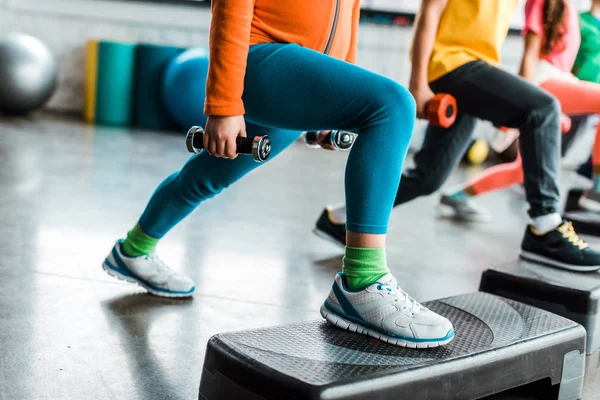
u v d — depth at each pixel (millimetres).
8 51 5707
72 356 1536
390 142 1360
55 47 6605
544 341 1512
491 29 2328
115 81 6086
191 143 1415
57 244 2410
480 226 3568
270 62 1413
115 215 2932
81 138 5109
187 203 1870
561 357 1549
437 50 2355
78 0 6539
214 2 1366
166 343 1670
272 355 1295
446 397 1335
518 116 2270
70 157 4238
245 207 3414
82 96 6703
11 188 3213
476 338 1481
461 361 1361
